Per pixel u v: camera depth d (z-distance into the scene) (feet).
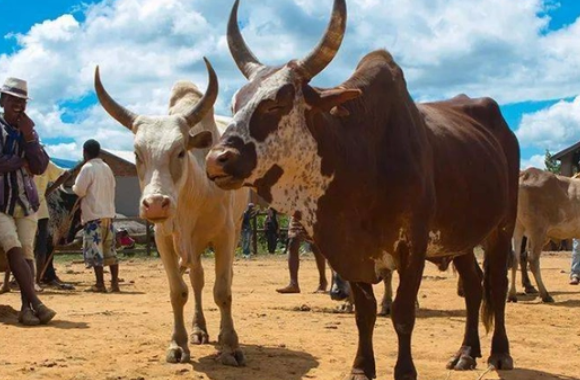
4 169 28.40
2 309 30.81
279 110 18.25
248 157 17.92
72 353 23.43
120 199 124.26
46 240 42.34
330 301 38.75
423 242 19.85
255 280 53.11
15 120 28.86
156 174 21.04
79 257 78.54
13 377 20.38
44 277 44.27
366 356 20.88
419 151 20.24
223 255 23.84
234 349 22.88
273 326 29.81
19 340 25.38
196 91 25.85
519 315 35.01
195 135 22.07
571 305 39.47
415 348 26.04
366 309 20.77
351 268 19.77
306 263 73.77
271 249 91.61
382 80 20.51
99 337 26.13
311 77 18.69
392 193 19.61
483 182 23.13
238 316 32.30
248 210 86.28
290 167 18.65
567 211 44.34
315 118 18.79
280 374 21.66
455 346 26.48
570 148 117.70
